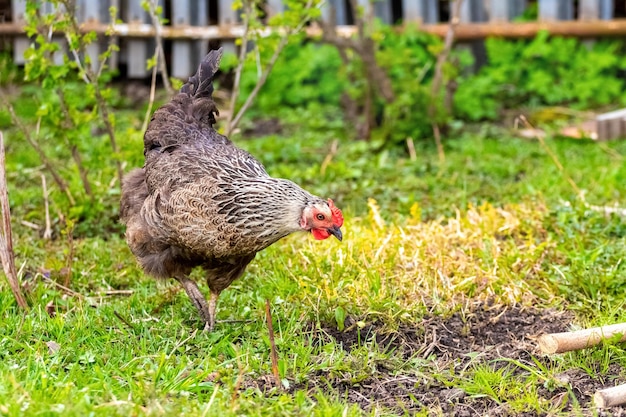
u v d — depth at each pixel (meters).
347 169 9.55
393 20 14.07
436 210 8.22
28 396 4.60
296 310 6.04
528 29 12.54
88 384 4.92
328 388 5.10
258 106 12.49
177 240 5.61
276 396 4.98
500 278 6.51
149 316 6.07
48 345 5.41
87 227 7.81
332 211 5.26
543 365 5.47
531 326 6.04
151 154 6.05
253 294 6.39
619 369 5.34
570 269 6.60
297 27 8.13
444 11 13.90
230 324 5.97
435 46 10.74
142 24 12.50
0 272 6.66
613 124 10.70
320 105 12.57
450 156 10.30
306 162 10.13
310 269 6.64
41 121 8.03
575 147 10.38
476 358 5.57
